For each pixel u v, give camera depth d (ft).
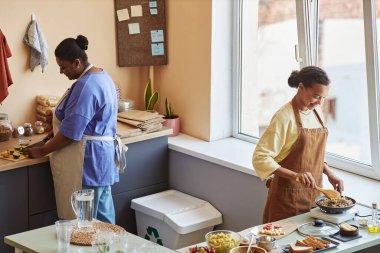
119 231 11.40
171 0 17.85
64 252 10.69
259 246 11.00
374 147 14.62
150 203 16.63
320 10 15.19
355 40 14.57
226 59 17.38
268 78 16.81
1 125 15.81
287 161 12.95
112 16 17.70
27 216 15.21
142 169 17.02
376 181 14.89
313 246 11.13
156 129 16.99
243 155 16.35
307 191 12.96
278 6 16.20
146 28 17.98
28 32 16.25
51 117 16.60
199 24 17.24
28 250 10.89
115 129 14.94
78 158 14.46
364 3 13.96
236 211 16.07
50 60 16.81
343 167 15.48
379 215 12.71
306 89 12.45
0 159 14.88
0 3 15.89
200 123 17.63
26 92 16.61
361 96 14.76
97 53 17.61
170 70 18.20
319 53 15.44
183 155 17.12
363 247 11.53
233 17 17.22
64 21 16.89
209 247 10.91
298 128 12.69
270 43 16.58
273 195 13.14
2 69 15.66
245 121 17.66
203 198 16.84
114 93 14.64
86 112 14.05
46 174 15.31
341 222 12.28
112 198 16.56
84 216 11.55
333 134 15.61
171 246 16.07
